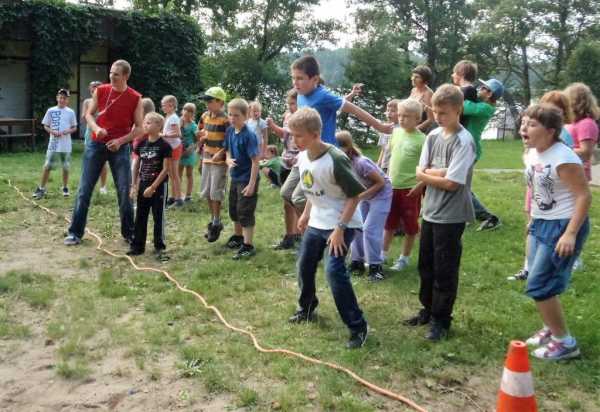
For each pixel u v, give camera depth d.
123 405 3.38
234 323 4.52
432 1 45.81
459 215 4.09
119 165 6.76
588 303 4.87
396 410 3.34
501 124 44.03
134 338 4.20
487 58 48.38
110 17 20.14
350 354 3.92
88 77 21.53
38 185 10.23
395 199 5.75
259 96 32.28
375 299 5.04
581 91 5.18
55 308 4.79
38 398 3.46
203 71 28.98
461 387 3.60
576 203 3.68
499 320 4.52
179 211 8.61
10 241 6.82
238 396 3.44
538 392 3.54
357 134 24.98
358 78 26.44
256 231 7.39
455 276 4.16
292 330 4.36
